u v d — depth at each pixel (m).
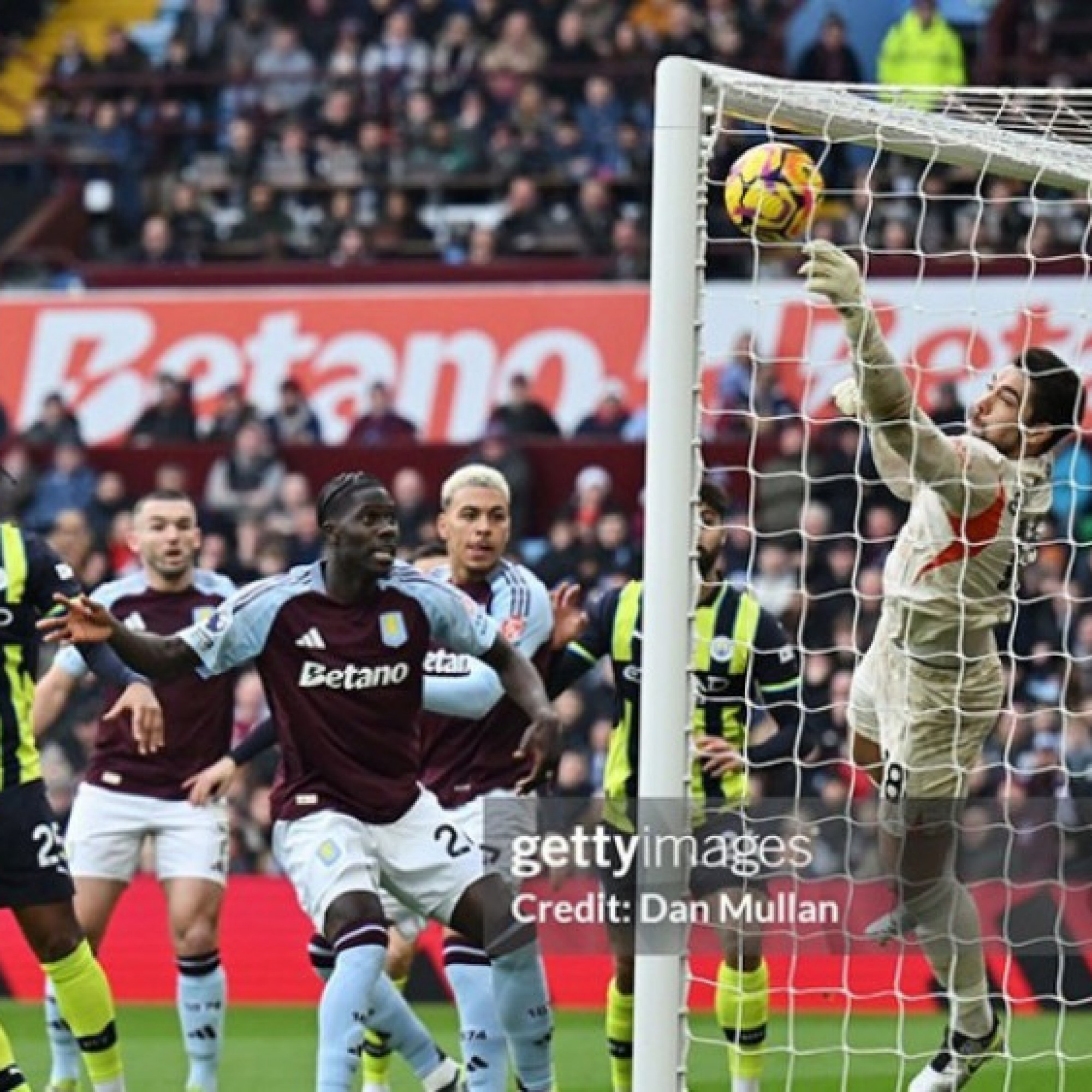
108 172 72.12
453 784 27.34
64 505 57.12
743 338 56.25
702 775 27.08
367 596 24.03
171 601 30.98
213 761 30.22
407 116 69.19
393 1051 28.83
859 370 23.69
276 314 61.34
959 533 24.98
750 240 23.97
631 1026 27.84
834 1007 35.69
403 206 67.06
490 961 25.75
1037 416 25.48
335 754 24.05
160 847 29.86
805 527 26.23
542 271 62.91
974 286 26.86
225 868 30.19
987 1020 26.00
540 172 67.94
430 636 24.23
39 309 62.06
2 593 24.95
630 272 62.19
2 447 58.44
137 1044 35.31
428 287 62.84
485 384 59.94
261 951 39.88
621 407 58.31
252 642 23.98
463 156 68.50
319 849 23.89
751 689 28.19
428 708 26.33
